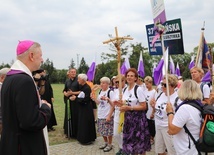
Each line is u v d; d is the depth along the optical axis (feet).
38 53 8.69
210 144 9.04
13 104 7.93
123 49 102.27
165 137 14.05
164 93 14.44
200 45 20.63
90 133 23.27
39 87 11.67
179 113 9.58
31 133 8.26
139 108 15.08
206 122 9.21
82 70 202.39
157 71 21.77
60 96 78.69
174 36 17.17
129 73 15.76
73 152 20.86
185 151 9.57
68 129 25.11
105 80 20.81
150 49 19.45
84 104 23.18
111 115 19.54
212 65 19.25
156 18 11.85
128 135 15.28
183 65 130.93
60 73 229.86
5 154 8.09
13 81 8.00
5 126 8.20
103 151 21.02
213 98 15.81
